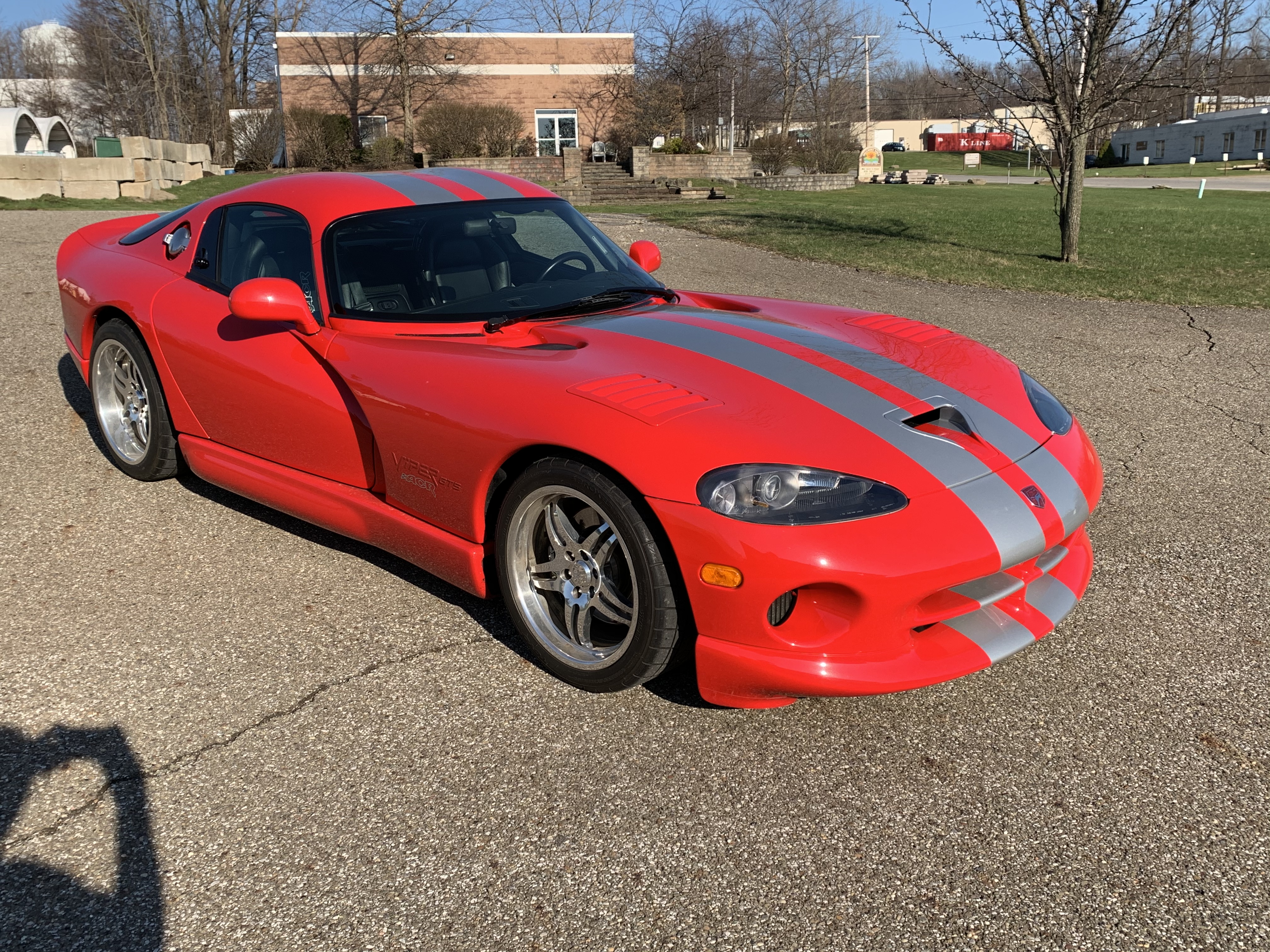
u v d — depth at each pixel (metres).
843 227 15.97
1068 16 11.65
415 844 2.10
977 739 2.45
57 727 2.51
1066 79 12.10
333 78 32.91
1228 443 4.86
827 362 2.86
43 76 65.00
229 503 4.01
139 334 3.91
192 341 3.62
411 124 32.19
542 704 2.61
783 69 52.06
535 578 2.74
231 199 3.85
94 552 3.54
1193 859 2.02
